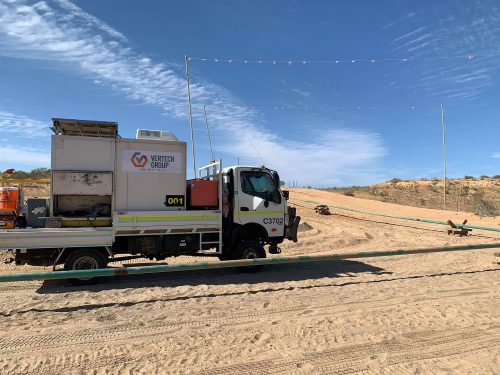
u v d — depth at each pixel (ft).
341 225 79.87
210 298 26.12
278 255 47.01
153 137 31.99
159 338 18.94
